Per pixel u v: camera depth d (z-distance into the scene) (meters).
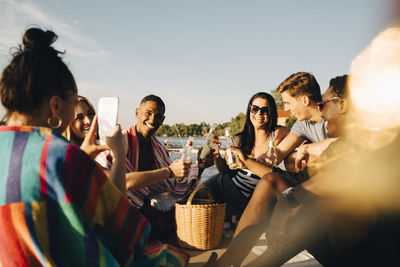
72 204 0.82
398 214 1.12
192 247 2.43
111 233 0.95
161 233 2.80
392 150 1.09
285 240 1.38
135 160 2.89
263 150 3.20
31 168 0.82
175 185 3.00
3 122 0.99
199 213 2.39
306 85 2.96
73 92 1.06
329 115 1.54
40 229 0.80
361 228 1.21
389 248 1.17
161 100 3.03
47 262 0.78
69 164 0.84
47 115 1.00
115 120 1.48
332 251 1.33
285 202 1.42
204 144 3.07
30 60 0.94
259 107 3.08
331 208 1.25
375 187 1.14
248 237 1.58
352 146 1.23
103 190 0.91
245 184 2.92
